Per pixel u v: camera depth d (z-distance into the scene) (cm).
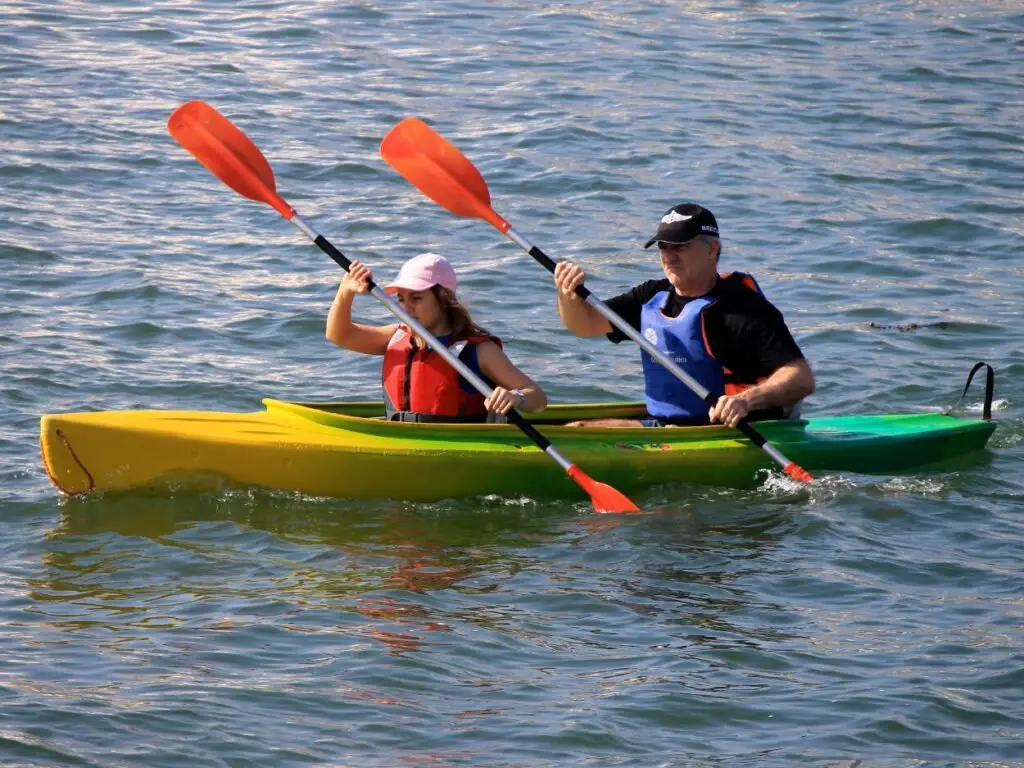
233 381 2852
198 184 4325
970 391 2931
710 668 1650
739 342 2403
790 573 1966
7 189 4125
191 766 1389
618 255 3875
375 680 1593
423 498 2298
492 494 2323
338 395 2822
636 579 1938
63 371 2827
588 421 2531
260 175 2548
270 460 2261
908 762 1438
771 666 1659
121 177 4322
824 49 6369
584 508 2291
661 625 1777
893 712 1540
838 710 1548
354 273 2342
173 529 2112
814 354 3155
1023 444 2647
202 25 6269
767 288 3634
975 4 7250
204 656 1647
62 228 3834
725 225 4156
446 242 3944
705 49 6303
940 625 1781
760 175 4628
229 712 1503
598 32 6506
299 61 5806
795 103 5497
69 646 1669
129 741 1430
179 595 1850
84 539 2058
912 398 2891
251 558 2000
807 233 4091
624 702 1559
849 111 5394
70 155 4466
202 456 2248
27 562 1961
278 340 3131
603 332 2538
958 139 5078
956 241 4053
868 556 2033
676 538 2117
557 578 1939
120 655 1644
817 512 2239
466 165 2612
